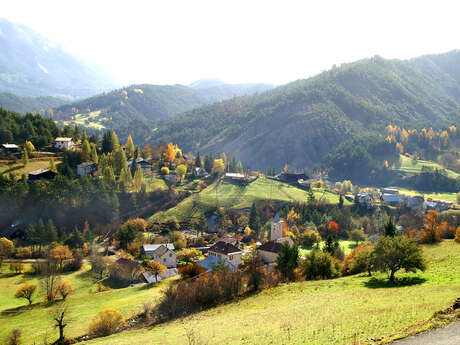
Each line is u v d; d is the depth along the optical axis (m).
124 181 174.75
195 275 82.81
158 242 134.25
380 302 40.56
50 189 150.88
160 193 180.38
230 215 169.62
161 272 94.31
